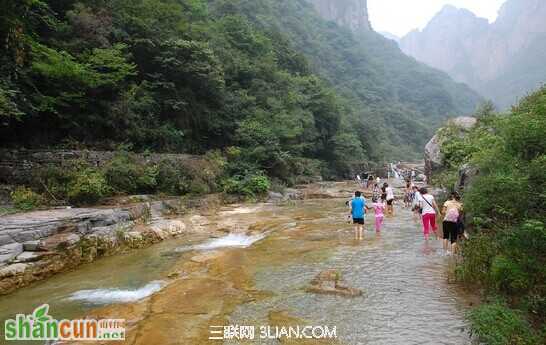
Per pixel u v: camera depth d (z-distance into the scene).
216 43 32.25
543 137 6.79
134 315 5.79
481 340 4.68
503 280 5.83
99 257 9.90
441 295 6.27
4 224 9.37
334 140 44.03
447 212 8.86
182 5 31.19
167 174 17.95
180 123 23.53
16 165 14.16
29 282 7.90
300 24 93.25
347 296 6.36
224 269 8.15
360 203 11.10
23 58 13.28
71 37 18.00
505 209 6.73
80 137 17.91
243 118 29.48
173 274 8.18
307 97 41.28
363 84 104.38
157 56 22.27
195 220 14.58
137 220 12.99
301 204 20.78
